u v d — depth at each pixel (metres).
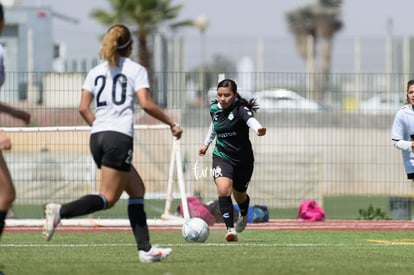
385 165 56.06
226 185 31.09
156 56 70.69
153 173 48.03
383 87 60.03
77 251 27.97
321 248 29.42
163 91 55.53
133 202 22.97
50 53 89.50
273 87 54.94
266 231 37.88
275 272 21.72
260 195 51.00
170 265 22.98
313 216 44.38
